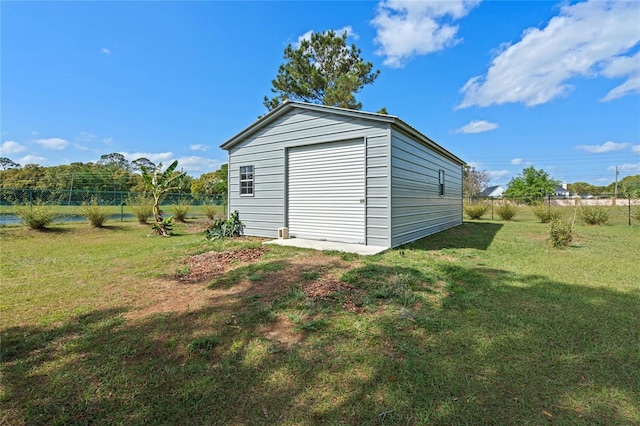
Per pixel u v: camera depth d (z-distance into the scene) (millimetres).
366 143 6777
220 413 1671
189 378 1999
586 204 13617
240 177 9117
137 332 2695
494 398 1763
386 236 6539
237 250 6332
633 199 14219
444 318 2908
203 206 17906
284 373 2039
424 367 2084
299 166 7969
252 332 2660
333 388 1874
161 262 5527
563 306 3207
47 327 2820
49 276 4633
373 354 2264
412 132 7457
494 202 20906
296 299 3395
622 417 1602
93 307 3332
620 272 4598
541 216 14039
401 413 1645
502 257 5758
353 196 7055
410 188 7793
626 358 2186
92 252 6711
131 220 15258
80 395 1839
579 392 1811
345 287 3801
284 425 1572
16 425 1598
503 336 2535
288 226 8172
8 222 10562
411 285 3889
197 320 2936
